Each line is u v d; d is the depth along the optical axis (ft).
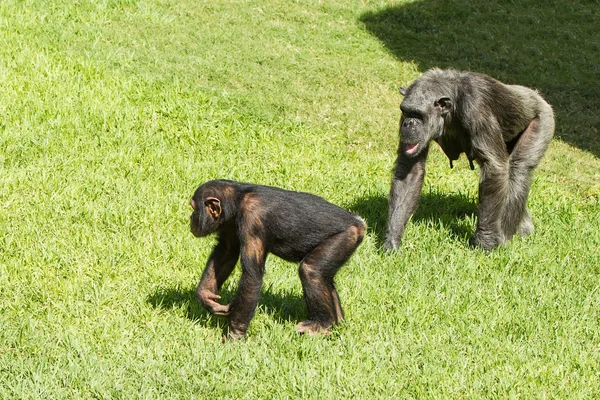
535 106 39.14
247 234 27.37
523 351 28.71
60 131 45.52
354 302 31.50
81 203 38.29
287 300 31.71
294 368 26.45
